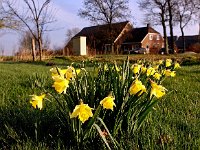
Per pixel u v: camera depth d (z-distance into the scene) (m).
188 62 22.22
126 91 2.89
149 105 2.97
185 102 4.82
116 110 2.89
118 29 70.88
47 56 30.86
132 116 2.99
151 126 3.23
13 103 4.66
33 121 3.35
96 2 57.22
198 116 3.98
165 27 53.75
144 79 3.14
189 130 3.29
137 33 75.00
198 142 2.83
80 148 2.75
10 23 34.06
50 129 3.22
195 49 61.25
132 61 22.12
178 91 6.02
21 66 17.31
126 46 72.44
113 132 2.89
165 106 4.45
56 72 2.92
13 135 2.99
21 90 5.92
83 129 2.77
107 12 57.75
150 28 75.25
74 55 34.72
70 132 2.89
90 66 13.68
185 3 53.91
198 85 7.16
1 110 4.02
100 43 64.62
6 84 6.79
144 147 2.70
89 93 2.92
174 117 3.80
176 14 54.66
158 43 76.69
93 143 2.84
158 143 2.88
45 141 2.86
